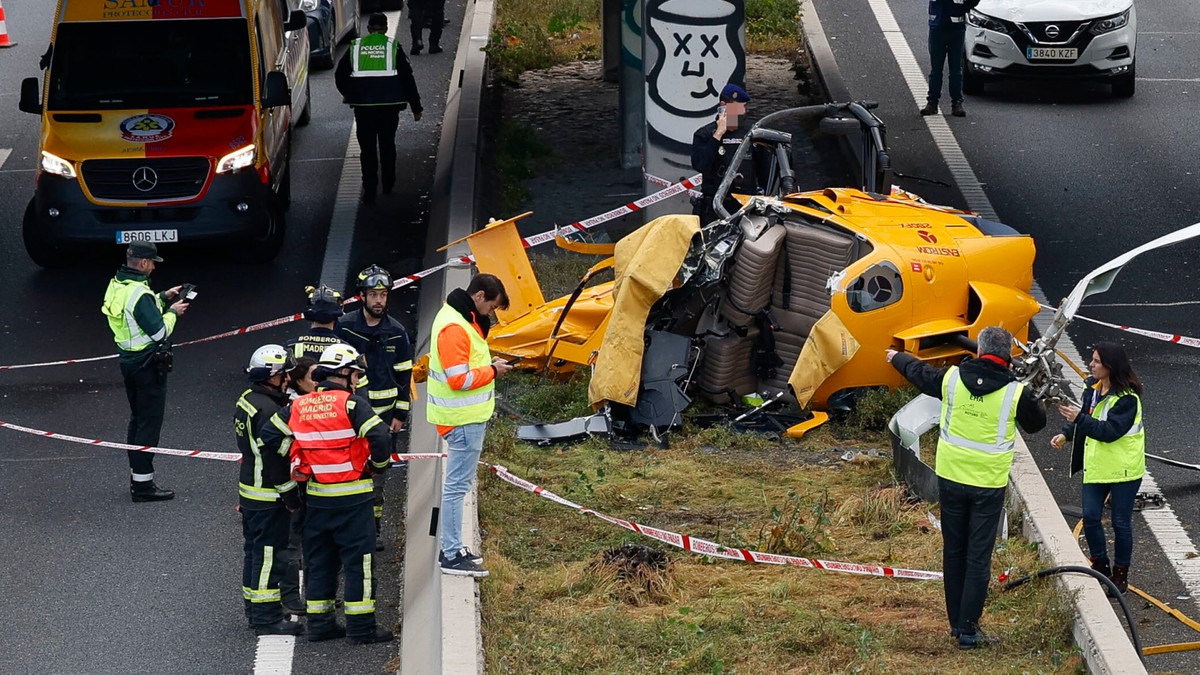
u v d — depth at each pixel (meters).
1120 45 50.69
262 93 38.28
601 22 60.31
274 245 37.62
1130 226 39.03
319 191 43.47
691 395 27.33
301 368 19.62
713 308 27.14
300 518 21.33
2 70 58.91
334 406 18.98
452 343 19.59
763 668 17.78
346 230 40.00
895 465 23.84
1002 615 19.23
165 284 36.16
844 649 18.11
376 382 22.36
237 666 18.95
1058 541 20.48
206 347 32.03
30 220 37.03
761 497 23.34
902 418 23.50
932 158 45.38
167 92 37.72
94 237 35.81
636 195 42.44
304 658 19.20
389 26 64.44
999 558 20.50
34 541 22.78
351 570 19.36
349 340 22.36
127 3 38.59
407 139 48.56
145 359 23.78
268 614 19.86
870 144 30.17
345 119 51.38
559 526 22.34
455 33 62.91
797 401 26.00
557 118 50.78
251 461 19.62
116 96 37.59
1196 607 20.00
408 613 20.03
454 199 38.78
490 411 19.97
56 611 20.44
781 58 57.69
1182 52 58.44
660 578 20.11
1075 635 18.30
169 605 20.69
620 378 25.70
